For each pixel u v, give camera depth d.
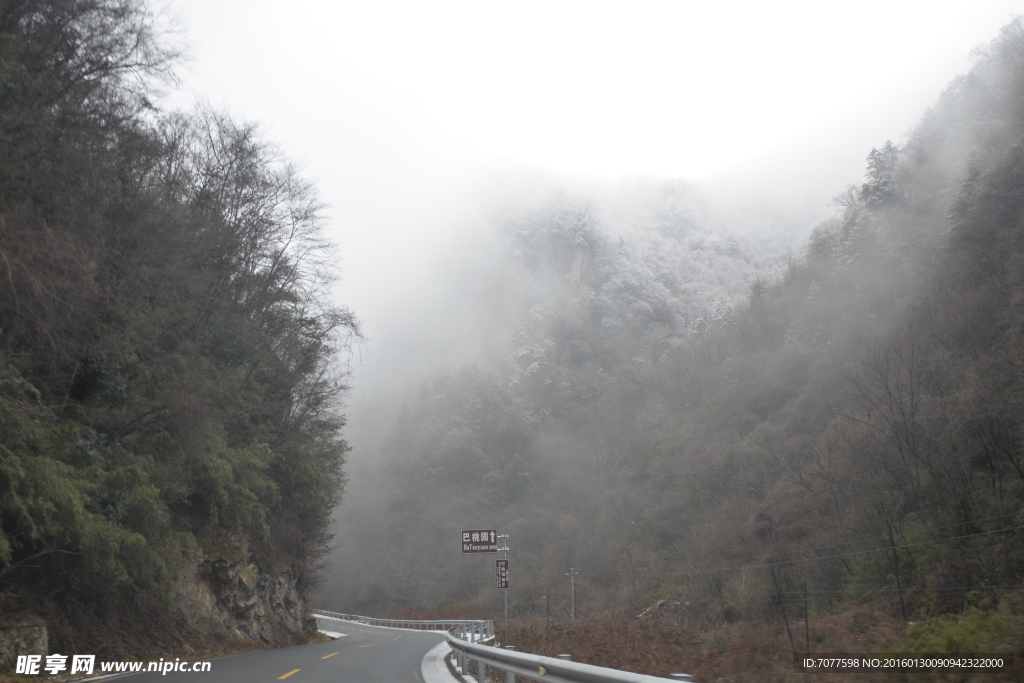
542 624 26.86
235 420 26.08
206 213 23.66
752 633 15.05
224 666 14.41
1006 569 26.48
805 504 44.31
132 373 18.77
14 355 13.86
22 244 12.95
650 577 61.31
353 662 16.20
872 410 39.91
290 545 31.75
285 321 30.48
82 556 14.02
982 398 32.41
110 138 18.00
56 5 16.36
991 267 46.59
